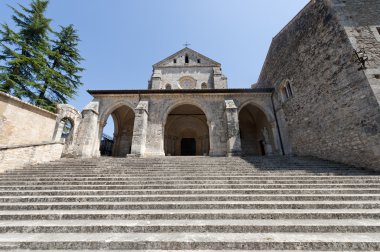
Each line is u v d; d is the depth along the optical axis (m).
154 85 21.06
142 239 2.97
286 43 14.05
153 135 14.05
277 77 15.23
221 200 4.81
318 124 10.59
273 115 15.01
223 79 21.64
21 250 2.83
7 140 9.30
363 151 7.80
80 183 6.19
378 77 7.82
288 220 3.66
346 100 8.72
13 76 13.59
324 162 9.17
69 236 3.15
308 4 11.59
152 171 7.59
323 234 3.12
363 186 5.52
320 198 4.70
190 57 24.05
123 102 15.15
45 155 9.65
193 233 3.28
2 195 5.25
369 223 3.37
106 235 3.20
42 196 5.03
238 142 12.55
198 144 20.45
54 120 12.11
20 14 16.22
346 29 8.88
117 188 5.79
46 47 16.95
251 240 2.87
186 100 15.27
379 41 8.48
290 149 13.37
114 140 19.36
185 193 5.33
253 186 5.70
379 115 7.26
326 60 10.02
